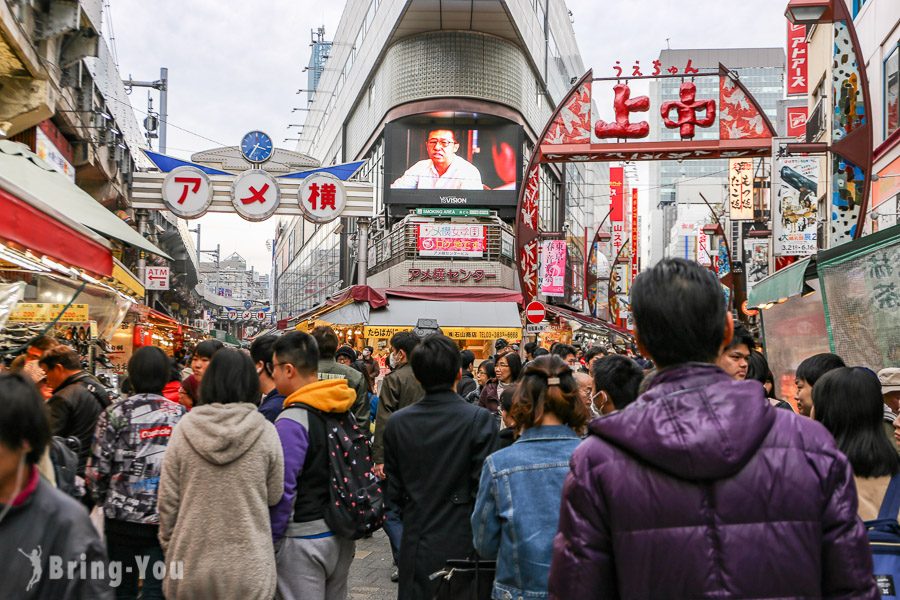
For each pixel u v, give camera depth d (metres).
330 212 19.86
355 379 6.33
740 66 148.25
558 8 48.47
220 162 20.41
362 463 3.69
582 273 57.25
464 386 8.12
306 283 64.69
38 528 1.99
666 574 1.59
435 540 3.65
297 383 3.81
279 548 3.53
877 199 14.84
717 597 1.56
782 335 8.77
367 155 42.06
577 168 56.34
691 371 1.75
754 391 1.70
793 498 1.61
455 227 31.70
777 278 7.73
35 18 11.25
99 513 5.84
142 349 4.13
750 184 30.44
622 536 1.65
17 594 1.94
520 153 34.38
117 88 20.94
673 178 162.38
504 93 34.31
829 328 6.15
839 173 11.01
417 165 34.00
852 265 5.87
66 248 4.98
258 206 19.50
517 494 2.99
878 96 14.78
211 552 3.11
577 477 1.74
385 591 5.61
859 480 2.69
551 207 44.22
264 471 3.27
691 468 1.59
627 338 28.41
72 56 13.29
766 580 1.56
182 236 38.41
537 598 2.88
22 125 11.87
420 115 34.00
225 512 3.15
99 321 8.87
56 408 4.90
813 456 1.67
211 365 3.36
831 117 11.05
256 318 72.62
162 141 37.62
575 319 24.83
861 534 1.64
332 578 3.76
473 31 34.09
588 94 17.16
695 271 1.85
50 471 3.01
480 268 31.34
